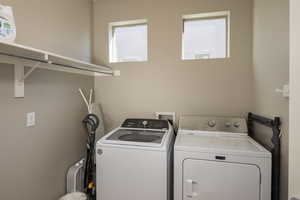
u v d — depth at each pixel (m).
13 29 1.01
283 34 1.21
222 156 1.31
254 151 1.27
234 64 1.94
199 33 2.13
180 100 2.10
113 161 1.49
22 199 1.26
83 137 2.04
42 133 1.45
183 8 2.05
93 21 2.33
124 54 2.37
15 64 1.19
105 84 2.32
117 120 2.29
